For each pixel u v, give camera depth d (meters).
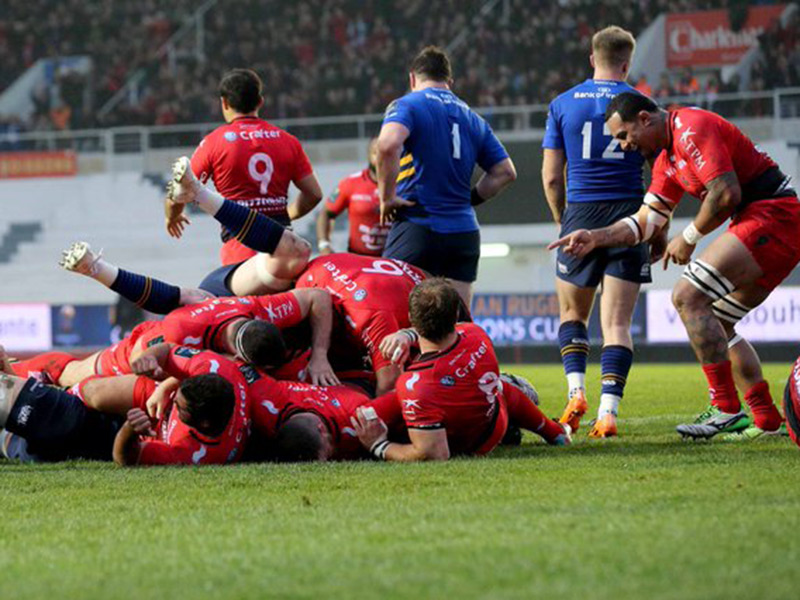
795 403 18.88
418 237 25.44
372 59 100.19
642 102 21.89
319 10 105.50
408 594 9.80
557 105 26.39
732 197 20.81
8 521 14.29
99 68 107.88
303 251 22.72
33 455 20.64
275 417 19.81
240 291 23.78
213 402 18.59
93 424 20.44
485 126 26.80
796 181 81.31
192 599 9.93
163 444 19.30
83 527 13.66
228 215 22.36
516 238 83.44
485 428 19.91
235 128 26.03
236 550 11.91
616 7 97.94
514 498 14.73
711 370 22.05
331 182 88.94
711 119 21.30
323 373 21.23
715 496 14.35
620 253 25.25
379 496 15.24
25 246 93.94
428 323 18.88
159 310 22.50
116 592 10.26
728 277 21.53
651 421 29.11
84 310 81.88
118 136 95.56
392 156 24.66
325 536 12.48
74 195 94.94
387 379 21.34
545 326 74.56
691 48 96.50
